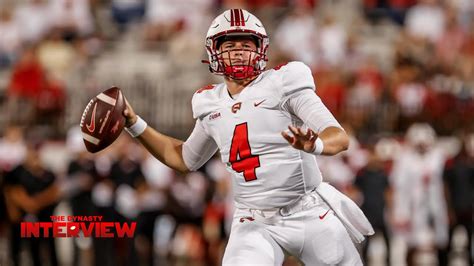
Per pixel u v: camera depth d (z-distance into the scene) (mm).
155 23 46500
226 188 32781
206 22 46000
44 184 31547
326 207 14828
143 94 42531
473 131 36938
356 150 33125
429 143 33219
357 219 14891
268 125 14391
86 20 45656
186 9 46406
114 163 30750
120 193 30609
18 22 45594
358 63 43281
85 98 41781
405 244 34375
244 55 14594
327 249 14648
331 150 13312
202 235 33125
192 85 43094
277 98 14312
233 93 14781
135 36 46812
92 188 30375
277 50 43469
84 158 30562
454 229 33250
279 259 14711
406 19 48156
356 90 40625
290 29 44062
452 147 39250
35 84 41406
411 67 42094
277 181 14508
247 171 14594
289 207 14664
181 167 15734
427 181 33062
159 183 32469
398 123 40469
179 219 32719
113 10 47062
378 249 35781
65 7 45188
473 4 47062
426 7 46500
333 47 43469
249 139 14469
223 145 14797
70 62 44000
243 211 14914
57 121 41219
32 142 38406
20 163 31562
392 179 33156
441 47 44750
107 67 44906
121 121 15070
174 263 33844
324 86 40312
